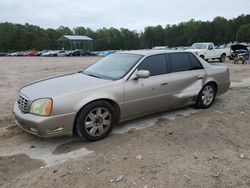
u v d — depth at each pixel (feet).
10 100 26.17
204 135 16.61
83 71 19.60
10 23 366.02
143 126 18.08
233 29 349.41
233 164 13.17
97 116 15.65
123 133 16.93
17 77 46.01
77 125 15.16
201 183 11.66
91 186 11.50
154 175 12.21
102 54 199.62
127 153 14.23
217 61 81.61
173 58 19.67
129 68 17.40
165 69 18.95
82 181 11.84
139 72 16.96
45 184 11.68
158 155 13.97
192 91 20.45
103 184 11.61
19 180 12.01
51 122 14.23
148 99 17.83
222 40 347.56
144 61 18.02
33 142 15.84
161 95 18.49
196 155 13.97
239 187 11.44
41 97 14.56
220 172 12.47
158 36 402.31
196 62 21.08
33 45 338.54
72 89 15.24
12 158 13.96
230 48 81.30
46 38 363.76
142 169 12.67
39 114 14.28
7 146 15.35
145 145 15.17
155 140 15.85
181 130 17.39
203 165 13.04
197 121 19.06
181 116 20.10
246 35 314.96
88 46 298.15
